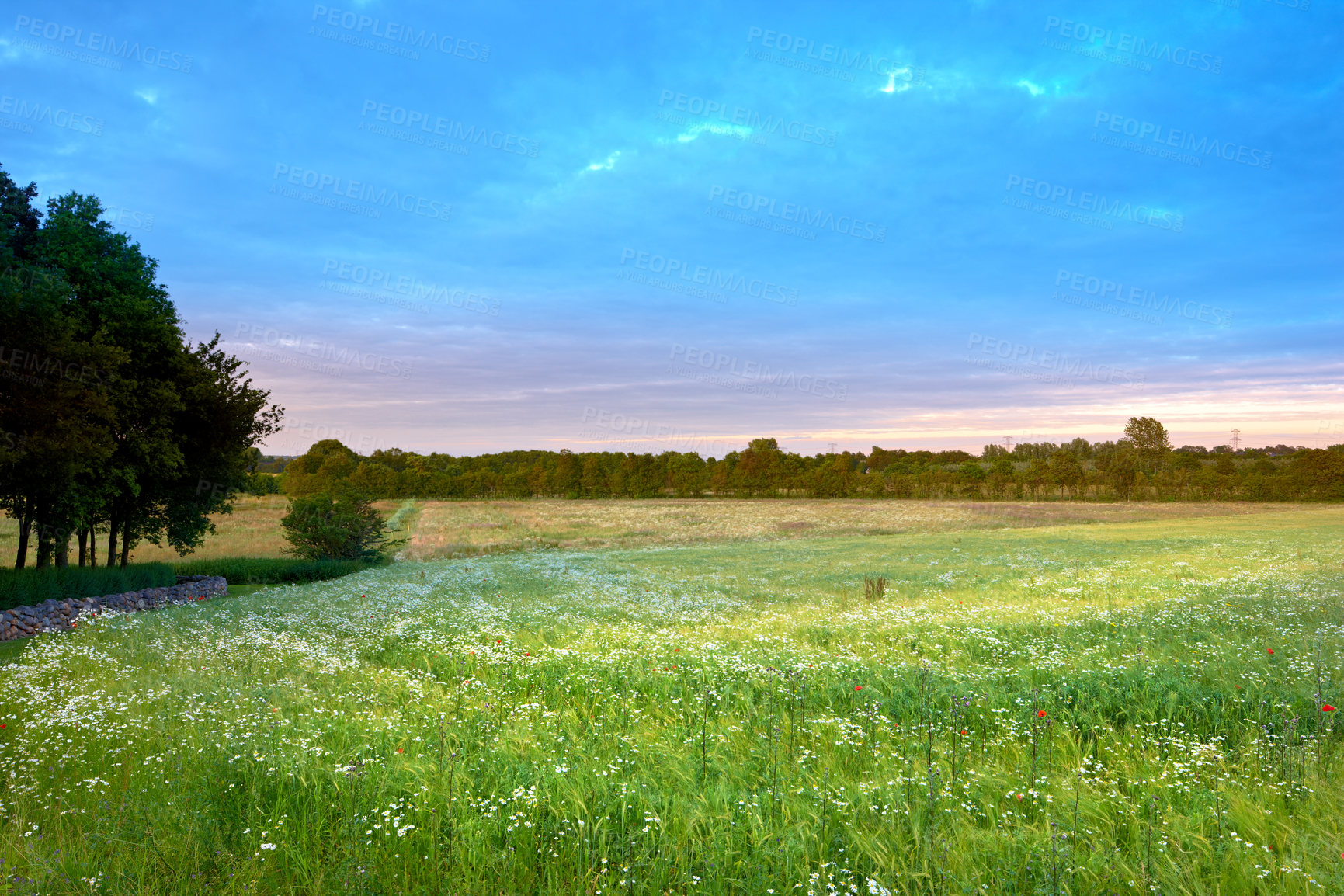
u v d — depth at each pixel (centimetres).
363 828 505
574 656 1173
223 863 459
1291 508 7169
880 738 730
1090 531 4978
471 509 7819
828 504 8312
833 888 418
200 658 1139
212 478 2564
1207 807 534
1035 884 425
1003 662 1092
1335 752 633
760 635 1358
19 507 1934
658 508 7931
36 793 571
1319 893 410
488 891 430
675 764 636
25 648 1261
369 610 1795
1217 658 1027
